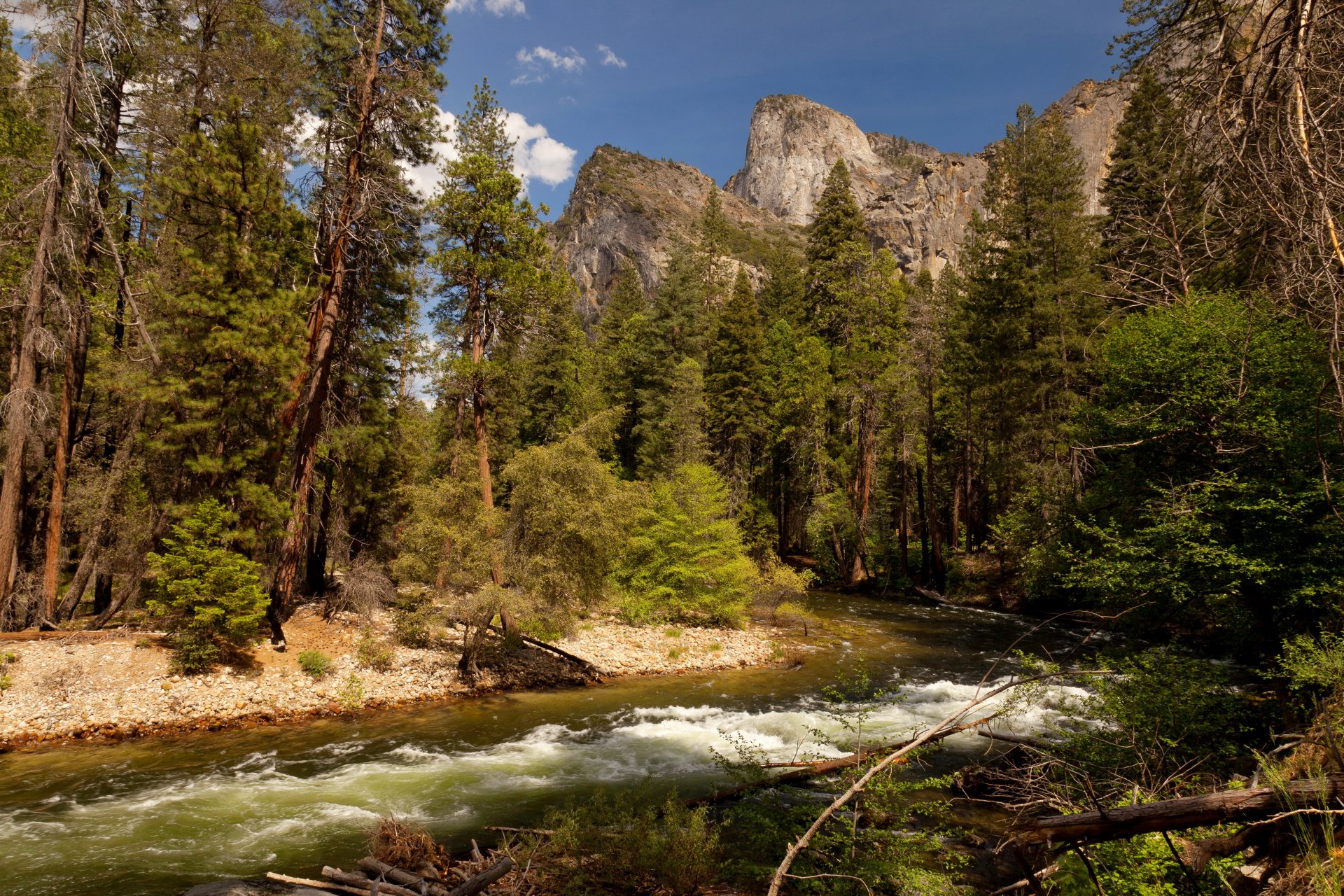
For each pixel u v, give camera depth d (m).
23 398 14.18
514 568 16.03
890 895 6.14
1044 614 26.92
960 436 38.16
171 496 17.34
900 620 26.47
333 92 17.95
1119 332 12.70
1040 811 6.88
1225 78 3.79
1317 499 9.18
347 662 15.94
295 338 16.89
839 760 9.89
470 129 19.36
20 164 15.57
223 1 17.45
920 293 41.59
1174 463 11.39
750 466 40.69
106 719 12.50
